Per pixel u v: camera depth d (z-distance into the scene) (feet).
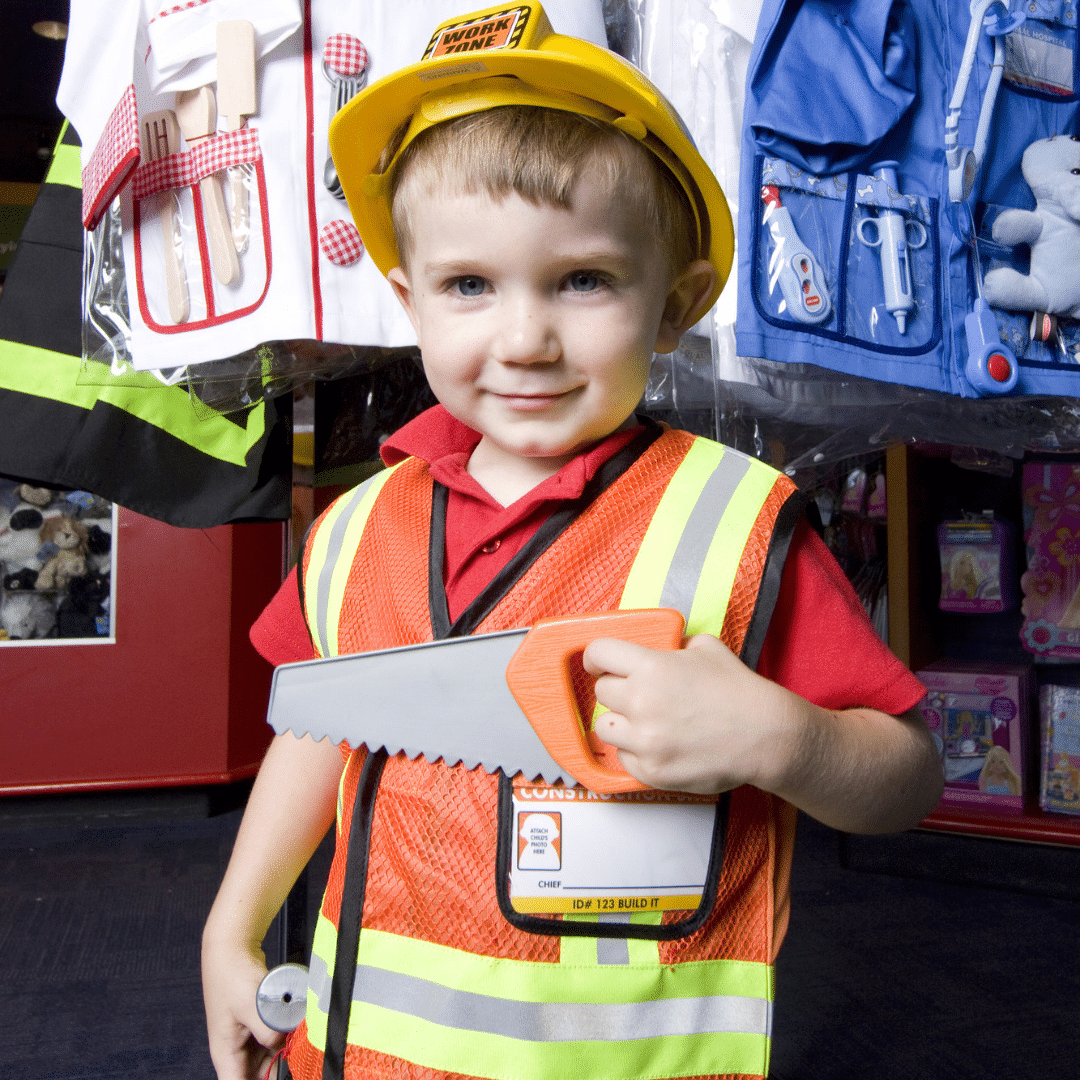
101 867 6.94
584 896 1.55
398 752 1.65
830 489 7.57
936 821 6.46
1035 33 3.06
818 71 2.62
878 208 2.71
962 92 2.79
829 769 1.47
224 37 2.46
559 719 1.46
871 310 2.68
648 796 1.59
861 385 2.89
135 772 8.00
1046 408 3.35
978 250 2.89
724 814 1.63
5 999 4.92
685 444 1.86
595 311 1.61
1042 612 6.51
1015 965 5.23
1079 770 6.32
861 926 5.75
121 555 7.98
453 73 1.61
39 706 7.80
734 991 1.63
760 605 1.61
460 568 1.77
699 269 1.87
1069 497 6.43
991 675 6.57
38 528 7.84
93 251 2.70
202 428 3.27
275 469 3.32
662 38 2.70
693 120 2.66
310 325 2.46
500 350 1.58
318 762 2.19
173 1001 4.91
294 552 3.28
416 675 1.58
